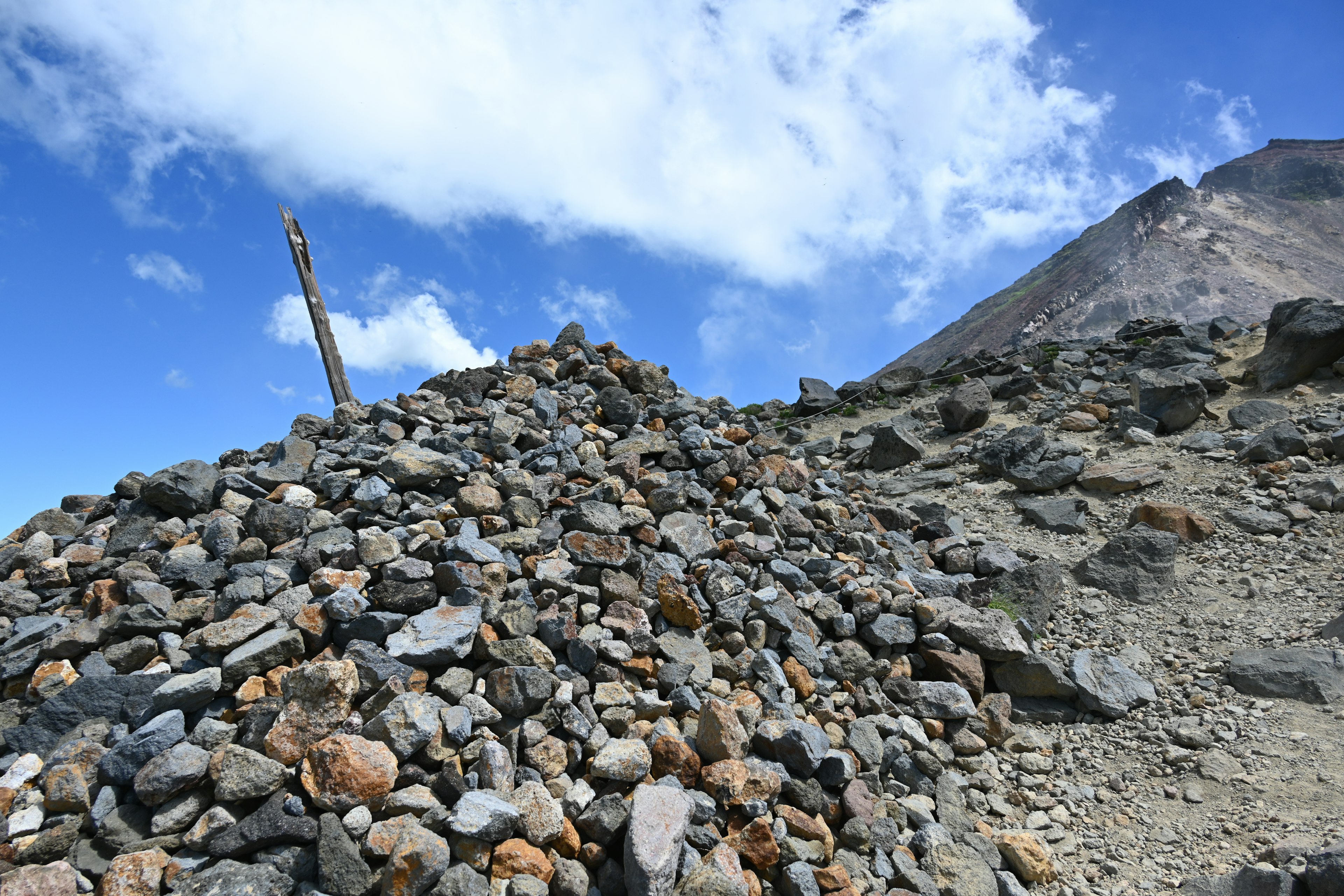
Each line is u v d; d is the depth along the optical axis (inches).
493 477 241.0
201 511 223.3
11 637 185.2
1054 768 212.7
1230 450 384.5
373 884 132.1
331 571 180.2
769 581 234.1
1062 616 278.7
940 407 520.7
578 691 174.1
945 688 223.1
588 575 205.8
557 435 274.1
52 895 125.3
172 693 152.5
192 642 175.6
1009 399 553.0
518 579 199.2
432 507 218.2
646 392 332.8
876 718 207.9
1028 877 171.8
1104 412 468.4
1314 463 350.3
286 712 151.3
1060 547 335.6
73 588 207.5
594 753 165.2
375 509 213.0
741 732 173.8
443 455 231.5
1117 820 190.9
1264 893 149.2
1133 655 251.4
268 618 173.5
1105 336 1596.9
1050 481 387.5
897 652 237.1
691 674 191.6
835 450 529.3
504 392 306.5
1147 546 294.2
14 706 166.2
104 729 155.6
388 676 159.2
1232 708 220.1
